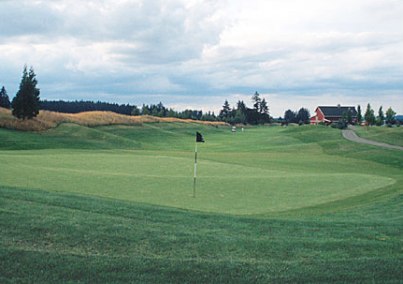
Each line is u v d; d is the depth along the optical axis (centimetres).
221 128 13350
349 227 1216
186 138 9056
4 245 862
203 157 4509
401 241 1067
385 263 887
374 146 5900
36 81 6706
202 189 2017
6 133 5778
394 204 1753
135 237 980
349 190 2166
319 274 826
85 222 1050
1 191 1339
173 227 1099
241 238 1041
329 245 1008
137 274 789
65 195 1409
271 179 2409
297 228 1185
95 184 1989
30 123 6625
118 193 1823
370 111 11888
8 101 11581
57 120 7538
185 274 803
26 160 2956
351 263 884
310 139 7469
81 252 872
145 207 1338
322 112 16625
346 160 4800
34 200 1248
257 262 880
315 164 4294
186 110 15512
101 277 769
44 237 926
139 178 2214
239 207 1677
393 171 4134
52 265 799
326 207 1727
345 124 10156
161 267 825
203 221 1204
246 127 15762
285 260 901
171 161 3350
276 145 7106
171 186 2050
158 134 9012
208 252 927
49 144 5594
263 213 1573
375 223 1292
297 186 2230
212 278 793
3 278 738
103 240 943
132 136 8300
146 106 14375
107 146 6197
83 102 17175
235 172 2873
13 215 1041
